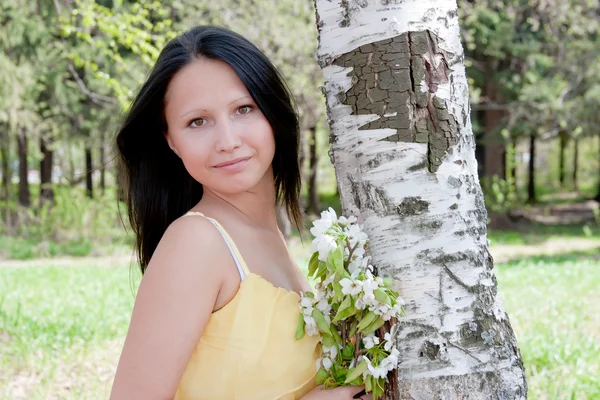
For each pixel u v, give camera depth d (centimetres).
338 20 175
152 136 191
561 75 1625
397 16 170
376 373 161
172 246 162
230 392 163
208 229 165
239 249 175
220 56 170
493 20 1573
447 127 171
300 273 204
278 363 167
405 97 169
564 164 3722
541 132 1850
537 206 2753
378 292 159
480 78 1700
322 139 2025
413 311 170
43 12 1553
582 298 826
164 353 155
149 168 198
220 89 170
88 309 750
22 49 1570
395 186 170
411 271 170
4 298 791
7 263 1356
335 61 177
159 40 917
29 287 913
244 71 171
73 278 997
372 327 163
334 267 161
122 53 1544
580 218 2317
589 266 1107
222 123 170
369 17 171
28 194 2109
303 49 1269
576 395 457
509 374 173
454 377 169
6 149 1908
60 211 1625
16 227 1742
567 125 1673
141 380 154
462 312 171
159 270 159
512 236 1809
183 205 204
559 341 582
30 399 477
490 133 1792
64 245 1573
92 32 1496
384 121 171
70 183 1966
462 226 172
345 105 176
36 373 535
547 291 875
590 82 1587
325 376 169
